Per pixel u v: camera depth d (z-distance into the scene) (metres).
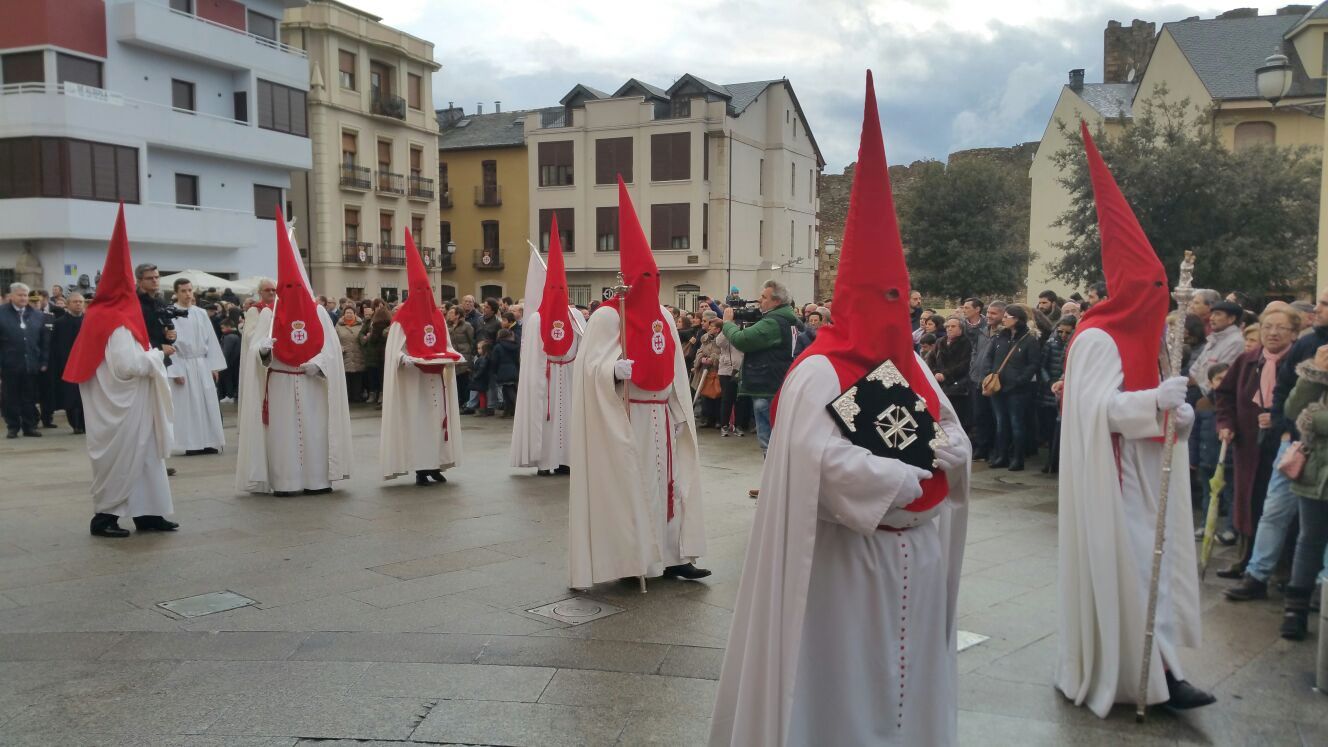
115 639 5.04
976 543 7.10
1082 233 22.61
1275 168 20.48
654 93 41.88
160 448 7.42
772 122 44.97
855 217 2.95
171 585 6.06
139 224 28.41
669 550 6.14
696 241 40.91
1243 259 19.97
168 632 5.14
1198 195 20.48
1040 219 34.00
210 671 4.56
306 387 9.03
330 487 9.27
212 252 31.53
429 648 4.88
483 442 12.87
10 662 4.70
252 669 4.58
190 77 30.58
